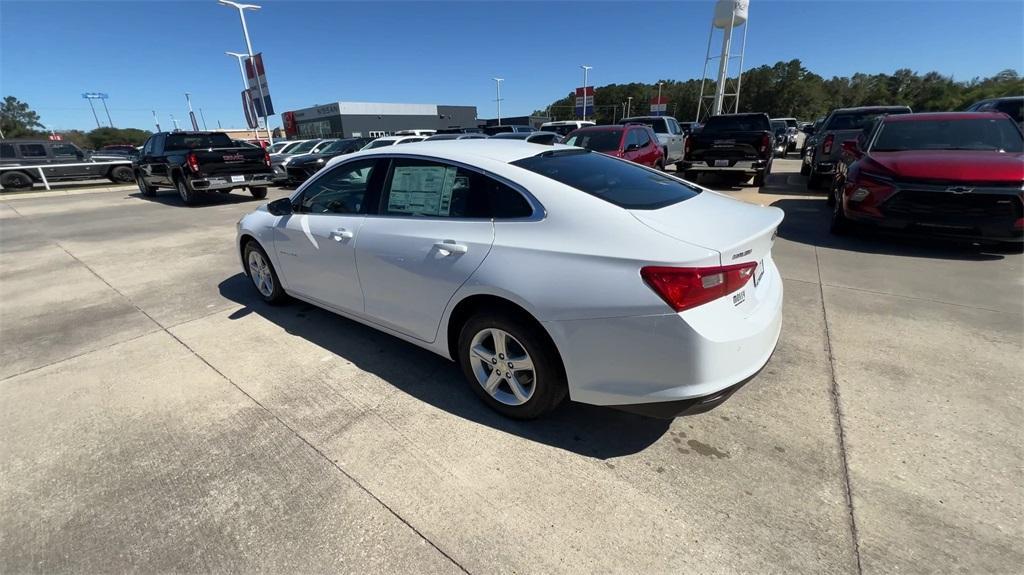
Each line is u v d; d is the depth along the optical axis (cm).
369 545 191
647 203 247
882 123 668
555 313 224
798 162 1955
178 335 389
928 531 190
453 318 276
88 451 251
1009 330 354
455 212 273
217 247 704
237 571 182
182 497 218
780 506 205
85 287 523
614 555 184
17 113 9331
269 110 2188
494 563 183
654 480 222
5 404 296
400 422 268
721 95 2825
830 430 252
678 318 200
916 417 259
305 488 221
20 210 1156
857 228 623
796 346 340
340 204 343
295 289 398
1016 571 173
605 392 225
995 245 559
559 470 229
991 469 221
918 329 361
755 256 228
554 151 302
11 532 201
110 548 193
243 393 301
